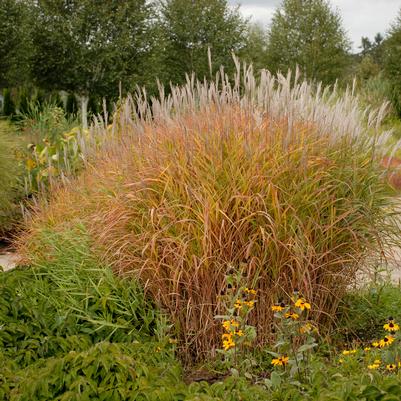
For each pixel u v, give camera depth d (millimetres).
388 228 5391
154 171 5199
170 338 4934
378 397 3271
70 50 30531
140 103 6105
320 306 5062
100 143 6836
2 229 9719
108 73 30750
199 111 5738
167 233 4957
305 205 4961
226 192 4930
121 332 4938
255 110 5418
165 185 5051
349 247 5129
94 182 6055
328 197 5047
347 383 3354
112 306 5020
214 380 4555
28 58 30906
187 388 3748
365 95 29547
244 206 4848
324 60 41969
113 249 5203
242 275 4898
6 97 26188
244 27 37094
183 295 5023
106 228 5164
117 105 7602
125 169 5551
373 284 5891
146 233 4953
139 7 31422
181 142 5273
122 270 5117
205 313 4906
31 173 10523
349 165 5348
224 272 4863
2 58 32469
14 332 4445
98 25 30719
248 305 4461
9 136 11602
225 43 35969
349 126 5562
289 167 5008
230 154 5047
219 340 4906
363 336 5316
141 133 5926
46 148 10094
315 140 5359
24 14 31984
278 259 4824
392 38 34156
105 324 4852
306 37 43219
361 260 5172
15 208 10180
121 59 30828
